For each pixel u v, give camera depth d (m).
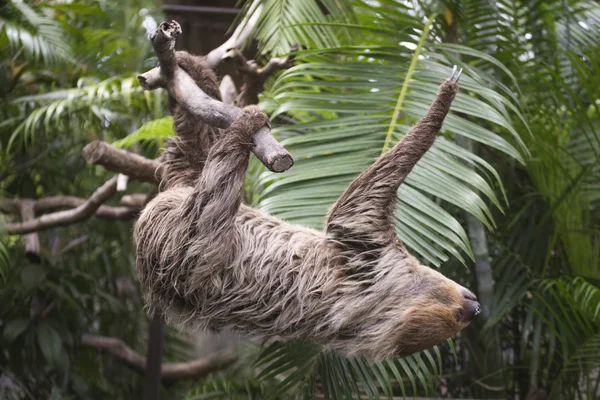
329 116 4.17
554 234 4.76
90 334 7.39
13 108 6.40
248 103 4.16
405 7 4.43
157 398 6.31
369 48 3.88
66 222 5.77
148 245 2.66
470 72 3.83
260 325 2.67
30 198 6.62
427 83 3.63
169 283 2.62
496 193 4.96
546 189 4.70
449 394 5.26
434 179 3.21
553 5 4.75
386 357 2.50
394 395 5.09
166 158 3.11
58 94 6.01
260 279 2.62
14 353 6.36
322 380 3.73
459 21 4.60
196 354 7.71
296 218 3.13
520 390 5.20
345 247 2.58
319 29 4.43
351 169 3.28
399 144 2.52
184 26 5.65
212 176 2.44
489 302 4.48
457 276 4.80
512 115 4.63
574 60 4.40
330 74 3.76
